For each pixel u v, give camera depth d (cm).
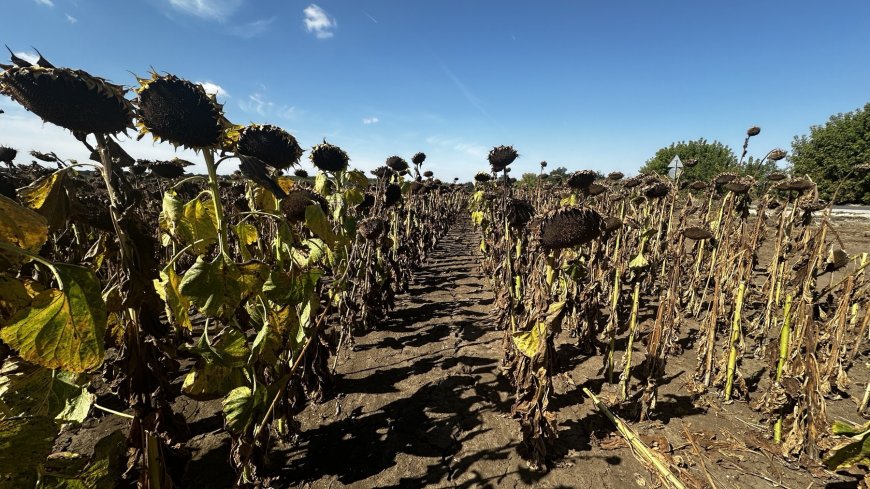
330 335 402
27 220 126
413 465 309
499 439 340
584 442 338
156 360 231
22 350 115
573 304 539
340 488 287
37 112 150
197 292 184
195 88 169
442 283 905
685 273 709
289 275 223
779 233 521
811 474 300
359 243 551
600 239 516
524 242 480
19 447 112
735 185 595
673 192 829
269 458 312
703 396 404
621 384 382
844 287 393
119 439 162
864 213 2048
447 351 518
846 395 416
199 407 383
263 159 220
